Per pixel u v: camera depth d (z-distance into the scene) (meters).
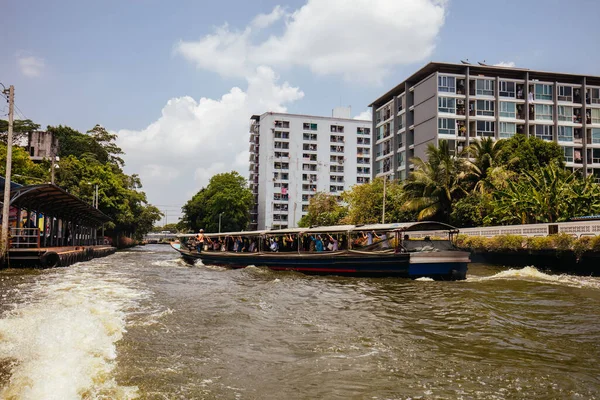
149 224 77.88
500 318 10.62
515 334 9.16
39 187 22.31
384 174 59.78
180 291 14.77
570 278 19.33
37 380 5.60
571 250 22.64
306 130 92.69
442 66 49.34
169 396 5.60
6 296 12.96
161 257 39.97
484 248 28.45
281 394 5.86
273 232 24.09
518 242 25.78
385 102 62.56
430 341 8.57
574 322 10.24
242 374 6.57
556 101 50.62
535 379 6.57
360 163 95.62
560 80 52.59
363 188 45.59
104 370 6.37
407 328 9.59
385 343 8.39
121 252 53.50
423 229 18.98
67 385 5.55
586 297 13.50
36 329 8.02
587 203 27.25
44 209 28.94
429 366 7.09
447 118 48.31
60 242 34.00
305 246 23.53
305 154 92.38
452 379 6.53
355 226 20.83
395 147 56.72
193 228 92.88
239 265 25.50
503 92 49.72
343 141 94.69
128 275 20.58
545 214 27.70
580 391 6.14
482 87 49.38
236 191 75.75
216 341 8.30
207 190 81.38
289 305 12.16
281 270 23.00
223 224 75.94
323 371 6.78
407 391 6.05
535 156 38.75
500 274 20.28
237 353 7.60
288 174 91.12
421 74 52.12
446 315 10.94
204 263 28.48
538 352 7.94
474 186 38.06
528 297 13.51
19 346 6.98
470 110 49.28
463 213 34.72
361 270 19.64
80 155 61.66
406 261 18.12
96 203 48.47
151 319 10.00
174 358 7.19
